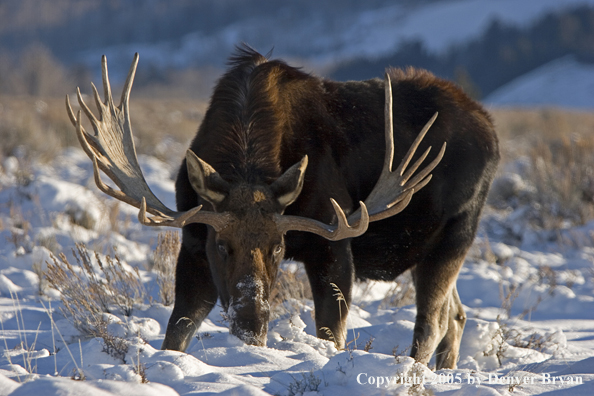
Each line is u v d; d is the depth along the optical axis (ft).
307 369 35.96
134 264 76.48
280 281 58.03
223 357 38.86
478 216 55.83
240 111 46.78
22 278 66.18
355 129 51.93
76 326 48.26
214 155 45.78
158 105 341.00
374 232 52.11
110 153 43.47
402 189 43.24
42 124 164.55
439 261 53.42
